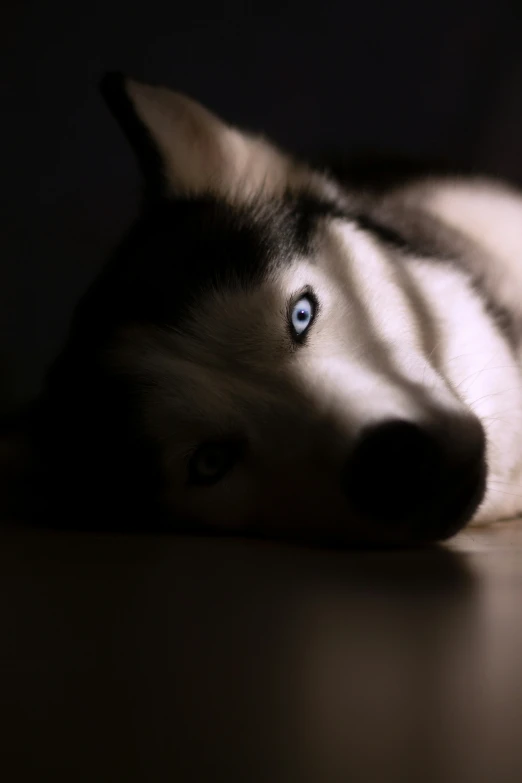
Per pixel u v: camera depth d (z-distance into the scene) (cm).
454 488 46
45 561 42
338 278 53
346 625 31
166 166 56
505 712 20
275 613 34
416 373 50
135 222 57
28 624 32
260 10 91
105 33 89
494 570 40
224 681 24
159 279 52
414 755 17
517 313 60
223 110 92
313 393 48
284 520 50
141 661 26
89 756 17
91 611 34
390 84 95
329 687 23
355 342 51
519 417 56
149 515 54
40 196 91
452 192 68
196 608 34
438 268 58
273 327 50
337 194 61
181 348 50
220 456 51
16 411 64
